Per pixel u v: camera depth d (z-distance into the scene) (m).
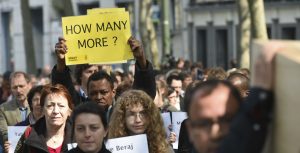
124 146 8.40
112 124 8.55
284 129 3.32
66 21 10.85
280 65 3.32
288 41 3.47
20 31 62.00
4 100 18.61
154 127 8.48
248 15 27.69
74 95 10.52
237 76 9.71
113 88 10.29
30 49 39.59
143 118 8.45
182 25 51.56
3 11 63.62
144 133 8.47
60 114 8.61
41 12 60.66
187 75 17.19
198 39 50.31
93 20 10.88
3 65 63.16
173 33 52.00
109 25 10.85
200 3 49.62
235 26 46.22
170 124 11.38
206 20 49.22
